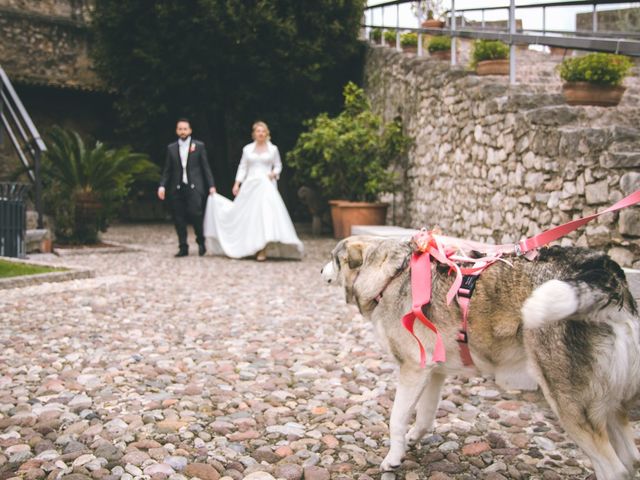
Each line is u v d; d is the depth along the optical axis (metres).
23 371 4.10
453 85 9.58
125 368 4.21
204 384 3.88
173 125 18.98
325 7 16.70
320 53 16.97
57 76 19.16
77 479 2.54
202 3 15.60
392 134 12.62
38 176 11.07
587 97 6.89
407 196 12.76
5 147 17.73
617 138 5.01
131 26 16.94
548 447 2.95
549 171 6.09
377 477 2.67
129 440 3.00
